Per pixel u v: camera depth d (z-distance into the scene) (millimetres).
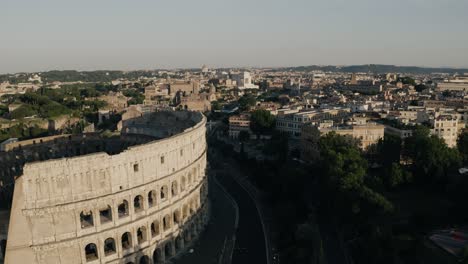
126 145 199500
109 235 115438
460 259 110500
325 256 132250
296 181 181000
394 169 177500
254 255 135625
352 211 147500
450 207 156250
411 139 198250
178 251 137875
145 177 123500
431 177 183625
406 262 122625
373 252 124188
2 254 117250
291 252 133625
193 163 147000
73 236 109562
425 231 139125
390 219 146000
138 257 122812
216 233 154000
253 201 191000
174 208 134500
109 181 114250
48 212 105125
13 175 164750
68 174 107188
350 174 157375
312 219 157625
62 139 191250
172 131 198375
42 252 105500
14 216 102875
